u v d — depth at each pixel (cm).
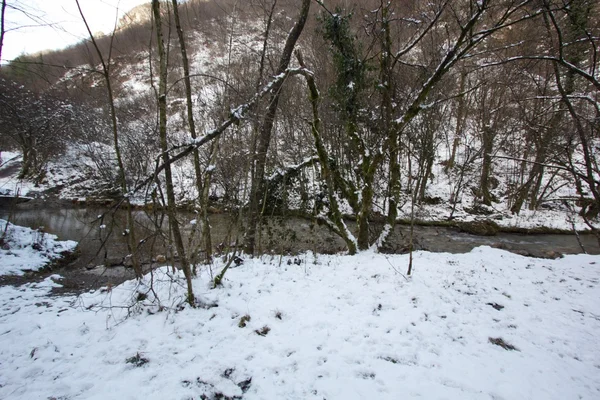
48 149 2022
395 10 973
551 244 1308
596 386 295
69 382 293
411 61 1221
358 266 600
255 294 459
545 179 1873
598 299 468
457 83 1820
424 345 350
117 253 1021
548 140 881
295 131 1152
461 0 798
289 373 304
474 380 294
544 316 418
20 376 303
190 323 386
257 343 349
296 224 1327
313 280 522
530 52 932
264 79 682
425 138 1558
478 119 1881
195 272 511
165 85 393
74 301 488
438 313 418
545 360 330
